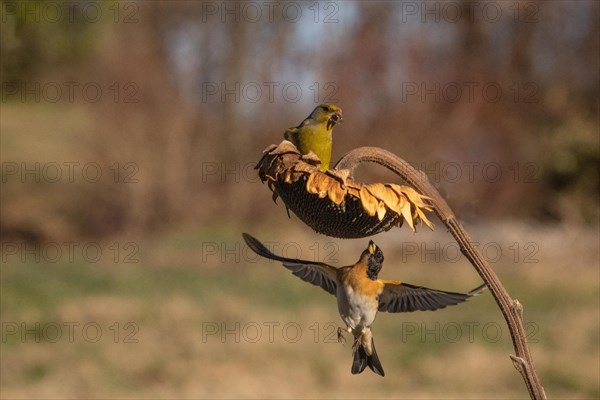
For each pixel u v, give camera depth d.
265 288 18.78
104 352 13.68
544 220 27.86
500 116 29.52
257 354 13.54
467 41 30.45
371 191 3.56
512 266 20.06
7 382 12.46
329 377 12.83
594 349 14.00
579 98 30.16
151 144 27.44
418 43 28.64
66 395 12.02
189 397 11.94
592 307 16.72
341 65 28.09
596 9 30.55
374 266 4.61
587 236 23.38
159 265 21.41
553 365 13.20
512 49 30.91
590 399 12.16
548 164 28.22
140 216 26.81
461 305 17.62
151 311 16.20
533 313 16.64
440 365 13.38
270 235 24.77
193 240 24.53
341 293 4.58
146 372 12.89
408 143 27.86
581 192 27.59
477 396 12.23
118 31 26.75
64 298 17.69
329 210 3.61
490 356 13.81
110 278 19.83
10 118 28.27
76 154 27.48
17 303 17.25
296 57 28.47
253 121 28.50
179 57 28.31
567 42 30.84
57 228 26.14
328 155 4.52
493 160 28.67
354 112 27.80
